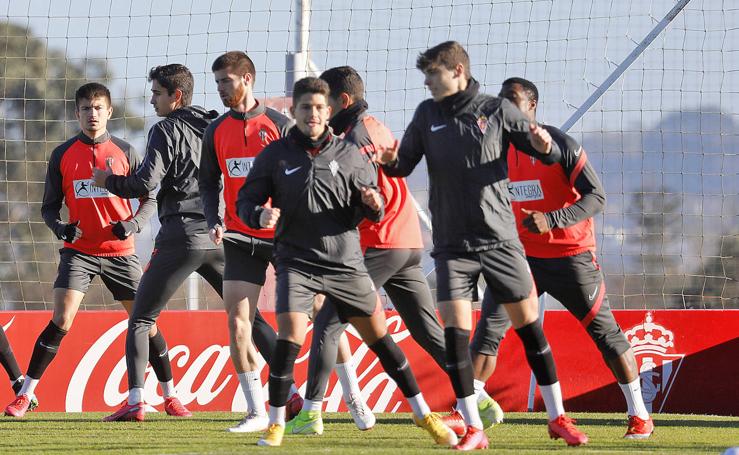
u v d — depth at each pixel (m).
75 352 32.53
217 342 32.72
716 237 35.31
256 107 24.88
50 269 67.06
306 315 21.06
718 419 29.84
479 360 25.45
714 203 35.19
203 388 32.47
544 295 32.84
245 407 32.44
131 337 27.64
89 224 29.30
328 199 20.61
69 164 29.23
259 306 35.34
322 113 20.66
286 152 20.70
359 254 21.09
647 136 35.00
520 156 23.81
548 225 21.58
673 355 32.47
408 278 24.64
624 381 24.00
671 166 35.00
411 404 21.61
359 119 24.23
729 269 48.00
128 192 26.42
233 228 24.20
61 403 32.25
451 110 20.36
